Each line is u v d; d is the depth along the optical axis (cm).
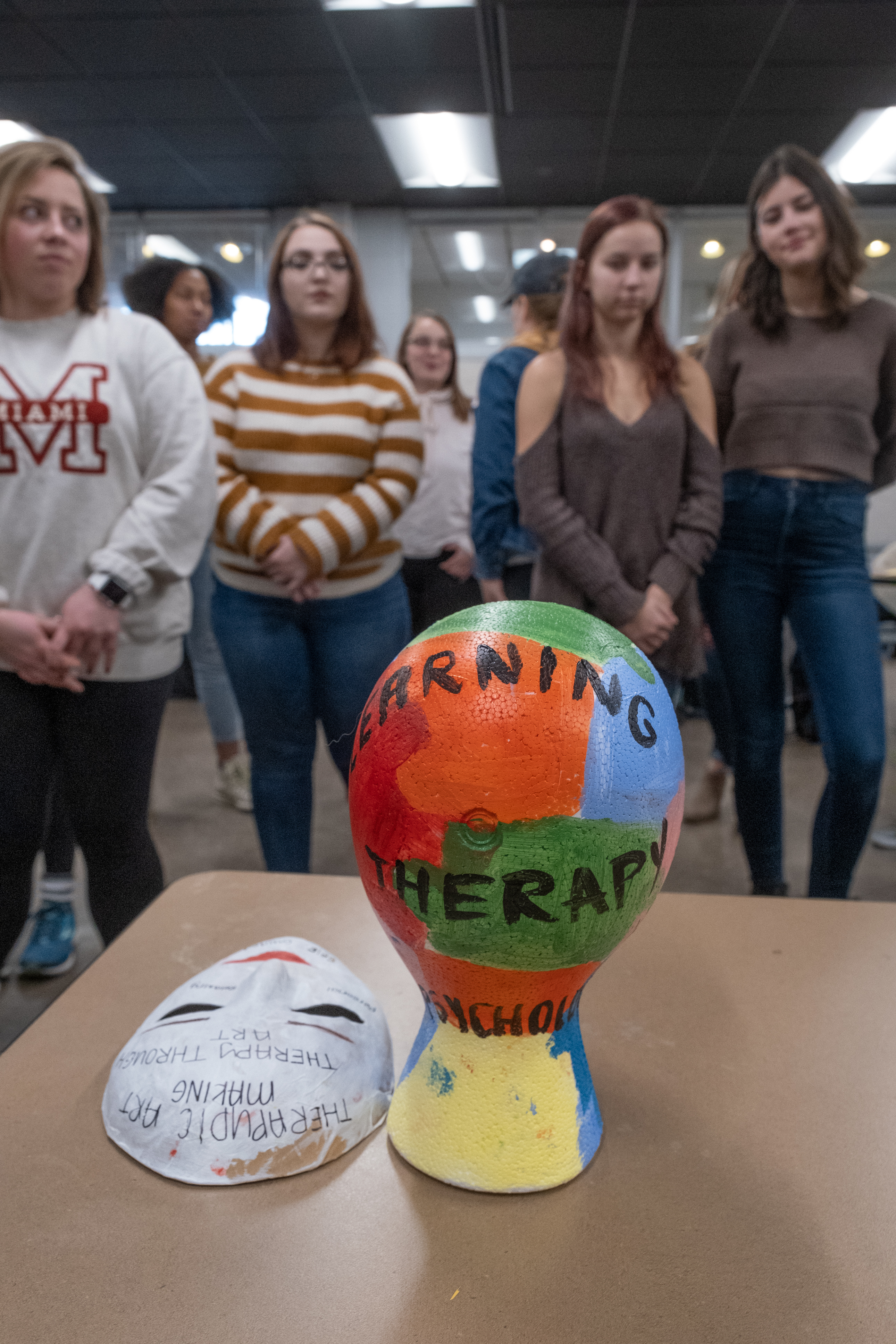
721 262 641
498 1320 47
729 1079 67
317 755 338
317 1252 52
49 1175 57
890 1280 50
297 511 144
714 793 253
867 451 141
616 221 128
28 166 107
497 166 527
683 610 138
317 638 148
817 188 134
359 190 576
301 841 151
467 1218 54
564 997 56
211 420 131
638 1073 67
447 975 54
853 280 140
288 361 149
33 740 113
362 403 145
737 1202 55
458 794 49
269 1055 59
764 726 151
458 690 50
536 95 435
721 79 417
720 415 155
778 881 161
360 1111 61
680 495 139
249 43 391
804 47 387
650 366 135
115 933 124
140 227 629
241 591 145
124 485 116
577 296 135
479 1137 56
